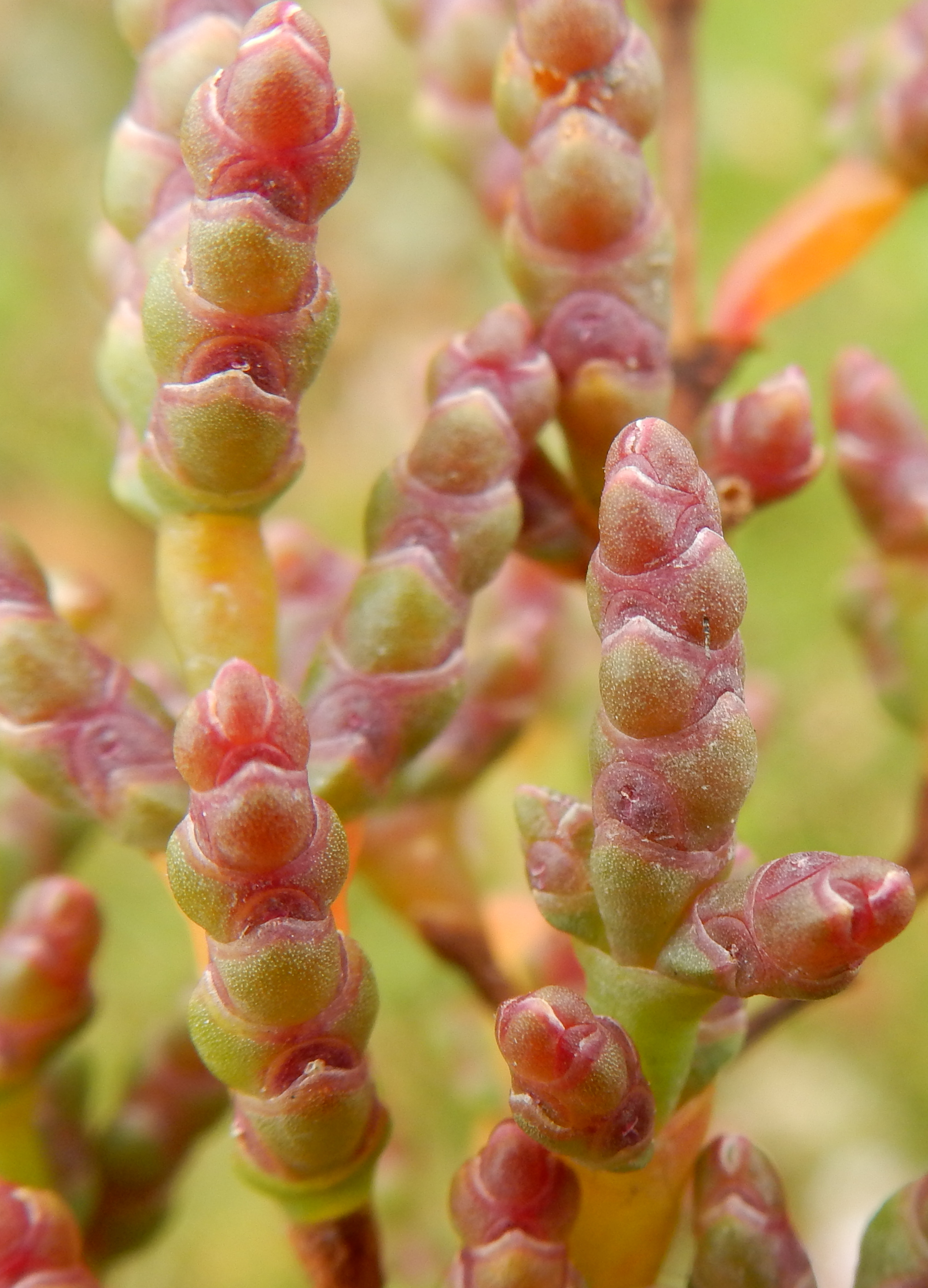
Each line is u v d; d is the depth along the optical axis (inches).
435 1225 5.6
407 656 3.1
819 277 3.8
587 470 3.3
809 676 8.6
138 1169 3.7
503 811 4.5
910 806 8.1
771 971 2.8
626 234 3.2
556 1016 2.8
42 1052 3.4
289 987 2.8
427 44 3.8
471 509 3.2
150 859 3.2
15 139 11.7
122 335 3.2
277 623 3.3
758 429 3.2
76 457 10.4
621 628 2.7
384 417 10.6
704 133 10.6
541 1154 3.0
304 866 2.8
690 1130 3.1
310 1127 2.9
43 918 3.4
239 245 2.9
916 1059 7.9
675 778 2.8
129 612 10.2
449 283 11.3
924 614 3.7
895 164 3.8
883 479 3.7
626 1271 3.1
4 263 11.0
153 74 3.2
